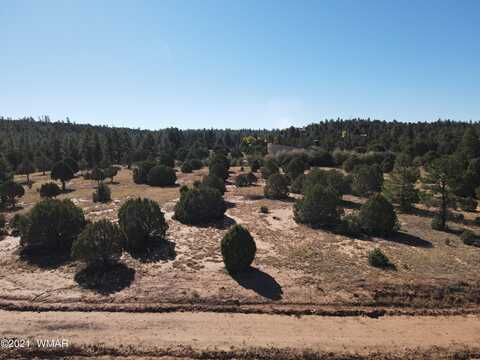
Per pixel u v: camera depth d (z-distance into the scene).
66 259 21.27
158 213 23.89
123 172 69.62
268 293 17.59
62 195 43.56
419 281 18.81
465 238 25.06
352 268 20.33
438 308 17.14
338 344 14.08
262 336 14.43
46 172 74.81
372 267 20.48
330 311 16.39
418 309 17.00
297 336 14.52
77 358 12.80
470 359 13.61
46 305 16.11
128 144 97.94
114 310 15.93
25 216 22.77
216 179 41.28
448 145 72.00
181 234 26.17
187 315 15.79
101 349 13.16
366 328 15.36
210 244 24.19
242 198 41.12
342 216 30.23
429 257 22.00
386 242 24.94
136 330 14.53
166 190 46.41
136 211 23.03
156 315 15.71
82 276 18.92
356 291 18.02
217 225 28.98
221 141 120.00
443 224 28.81
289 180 44.59
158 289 17.67
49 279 18.67
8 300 16.50
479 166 45.38
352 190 42.91
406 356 13.50
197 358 13.02
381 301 17.33
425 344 14.34
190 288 17.83
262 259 21.52
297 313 16.22
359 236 26.30
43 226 21.73
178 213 29.80
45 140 102.75
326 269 20.17
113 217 30.45
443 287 18.38
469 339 14.83
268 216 32.34
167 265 20.42
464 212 35.88
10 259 21.23
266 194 42.03
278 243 24.62
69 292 17.31
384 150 81.50
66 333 14.20
